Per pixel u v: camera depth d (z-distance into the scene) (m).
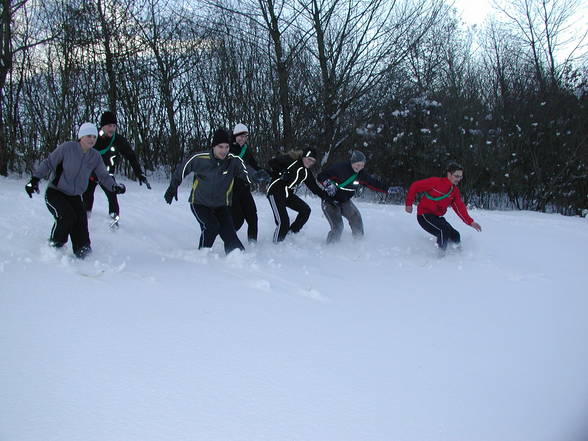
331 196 6.53
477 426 2.46
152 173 15.60
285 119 15.91
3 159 12.31
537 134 17.28
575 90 17.72
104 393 2.51
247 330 3.42
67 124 13.18
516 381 2.96
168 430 2.25
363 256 6.27
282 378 2.79
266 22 15.82
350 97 16.64
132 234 6.55
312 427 2.35
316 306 4.05
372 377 2.88
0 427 2.18
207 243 5.64
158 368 2.80
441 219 6.67
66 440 2.12
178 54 16.11
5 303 3.57
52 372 2.67
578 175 16.69
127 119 15.12
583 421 2.57
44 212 7.23
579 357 3.39
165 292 4.10
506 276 5.57
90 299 3.80
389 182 17.31
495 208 17.02
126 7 14.80
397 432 2.36
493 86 21.86
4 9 12.00
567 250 7.23
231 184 5.72
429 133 16.56
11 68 12.57
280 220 6.54
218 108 16.03
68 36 13.37
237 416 2.39
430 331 3.67
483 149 16.66
